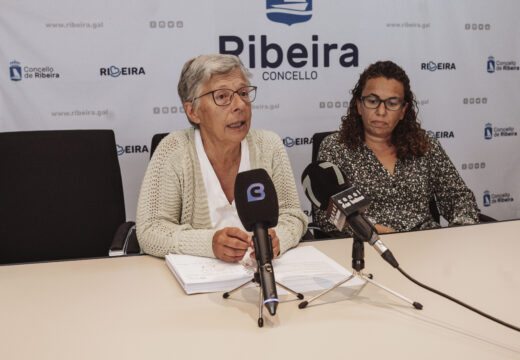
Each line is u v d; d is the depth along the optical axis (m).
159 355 0.92
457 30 3.13
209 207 1.74
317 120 3.03
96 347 0.95
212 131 1.68
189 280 1.22
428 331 0.99
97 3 2.68
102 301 1.17
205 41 2.82
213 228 1.74
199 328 1.02
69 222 2.01
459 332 0.99
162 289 1.24
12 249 1.96
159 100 2.83
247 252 1.45
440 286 1.22
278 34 2.90
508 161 3.37
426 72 3.13
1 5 2.59
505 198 3.41
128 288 1.25
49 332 1.01
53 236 2.00
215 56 1.65
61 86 2.71
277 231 1.51
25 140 1.97
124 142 2.83
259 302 1.09
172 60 2.81
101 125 2.79
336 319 1.05
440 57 3.14
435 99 3.18
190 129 1.81
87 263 1.44
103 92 2.76
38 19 2.64
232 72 1.65
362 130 2.31
